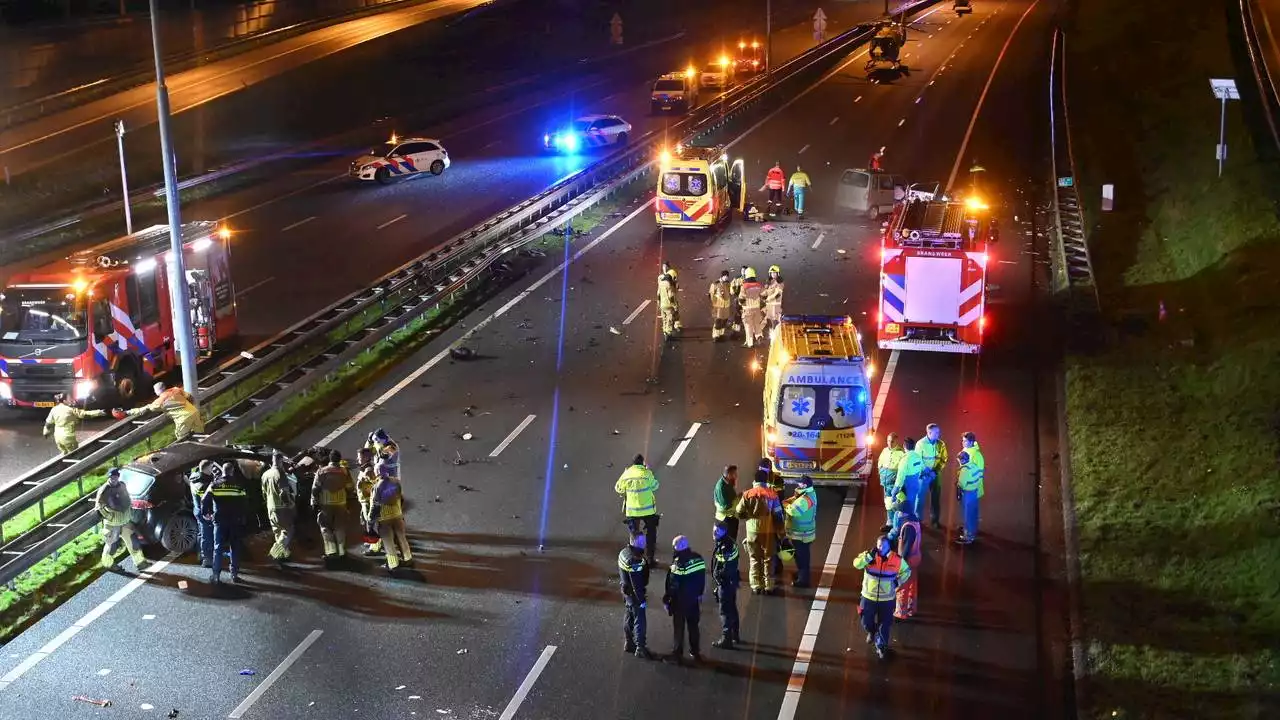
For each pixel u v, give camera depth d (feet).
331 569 58.65
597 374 87.20
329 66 224.74
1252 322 89.45
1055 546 60.39
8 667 49.49
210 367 91.76
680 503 65.51
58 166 160.35
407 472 70.08
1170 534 60.03
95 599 55.47
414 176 159.84
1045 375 85.61
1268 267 100.83
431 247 125.49
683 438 75.05
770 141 176.24
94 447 68.59
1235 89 127.85
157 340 87.20
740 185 137.69
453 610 54.54
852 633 52.29
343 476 58.80
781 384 64.69
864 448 64.59
